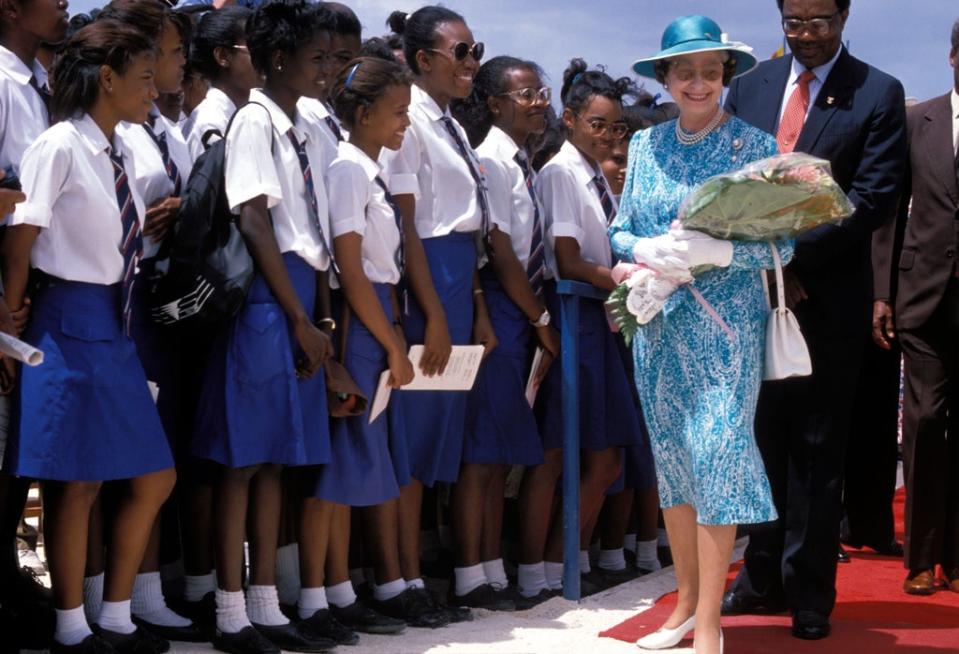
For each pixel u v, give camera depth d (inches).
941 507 212.1
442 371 186.5
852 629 185.8
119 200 155.1
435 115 196.2
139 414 154.3
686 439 165.3
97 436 150.3
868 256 189.6
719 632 163.6
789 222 161.6
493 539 203.6
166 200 169.2
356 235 174.9
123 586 159.0
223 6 221.0
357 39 201.2
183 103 207.6
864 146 186.5
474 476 197.6
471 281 196.7
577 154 214.2
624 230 177.6
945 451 214.1
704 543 161.8
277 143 170.1
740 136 170.4
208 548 180.4
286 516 187.0
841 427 184.1
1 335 136.9
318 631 170.4
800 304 184.2
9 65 165.0
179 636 170.7
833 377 183.6
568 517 201.3
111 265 153.8
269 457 164.2
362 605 180.9
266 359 164.1
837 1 187.2
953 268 214.2
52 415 148.9
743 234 162.7
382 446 178.1
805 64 190.5
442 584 213.3
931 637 181.6
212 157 166.9
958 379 215.2
